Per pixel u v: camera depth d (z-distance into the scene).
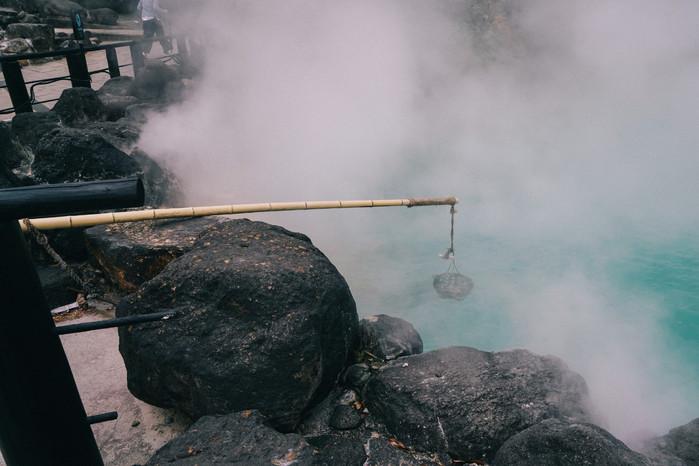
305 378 2.43
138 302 2.62
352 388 2.85
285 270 2.58
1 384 0.63
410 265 6.05
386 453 2.38
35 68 10.79
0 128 4.38
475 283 5.74
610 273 6.05
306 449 2.04
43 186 0.54
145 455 2.45
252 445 2.04
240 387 2.36
